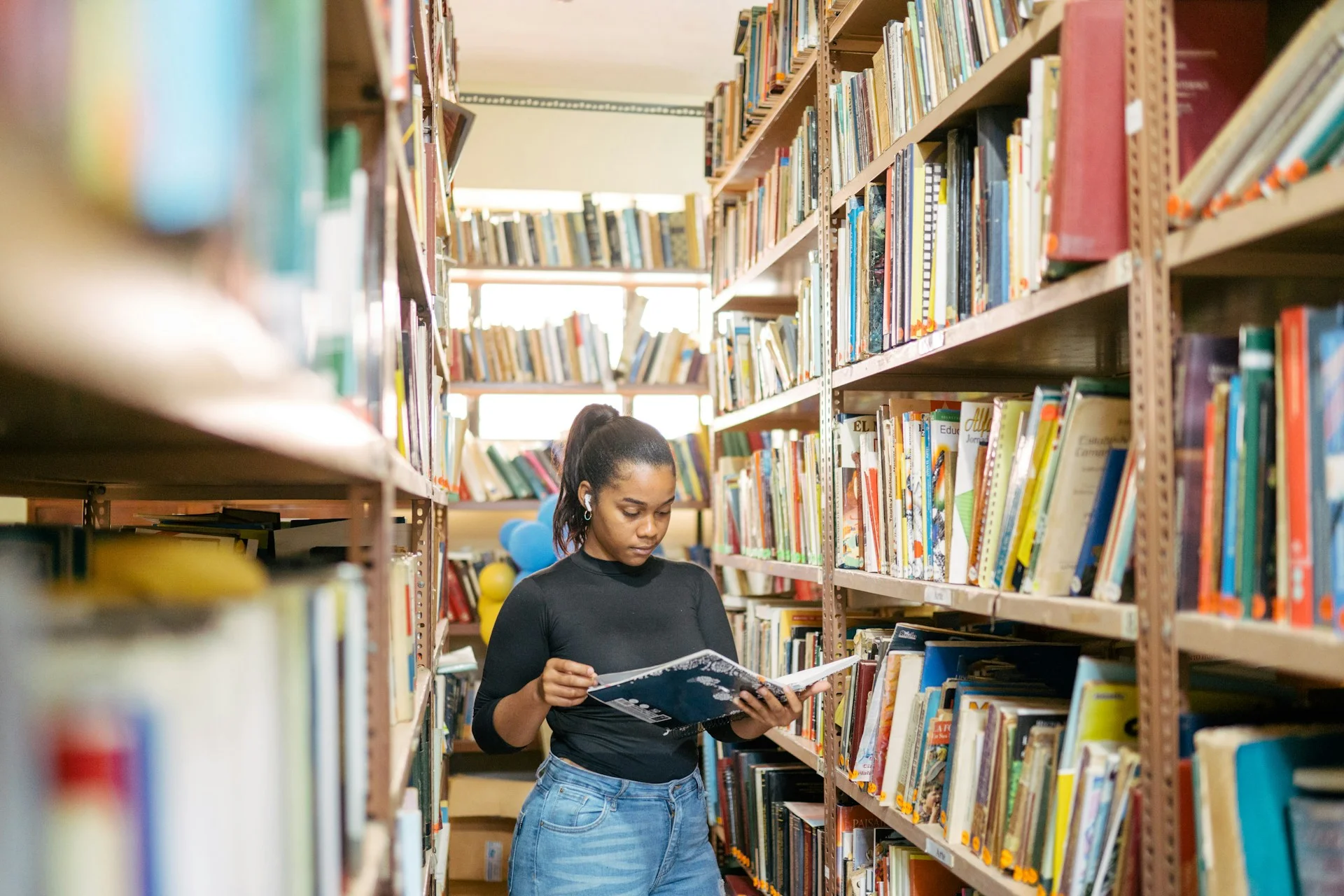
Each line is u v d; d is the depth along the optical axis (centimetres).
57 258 27
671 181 495
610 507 179
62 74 29
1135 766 113
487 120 485
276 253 55
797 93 262
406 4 108
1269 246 103
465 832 378
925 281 177
